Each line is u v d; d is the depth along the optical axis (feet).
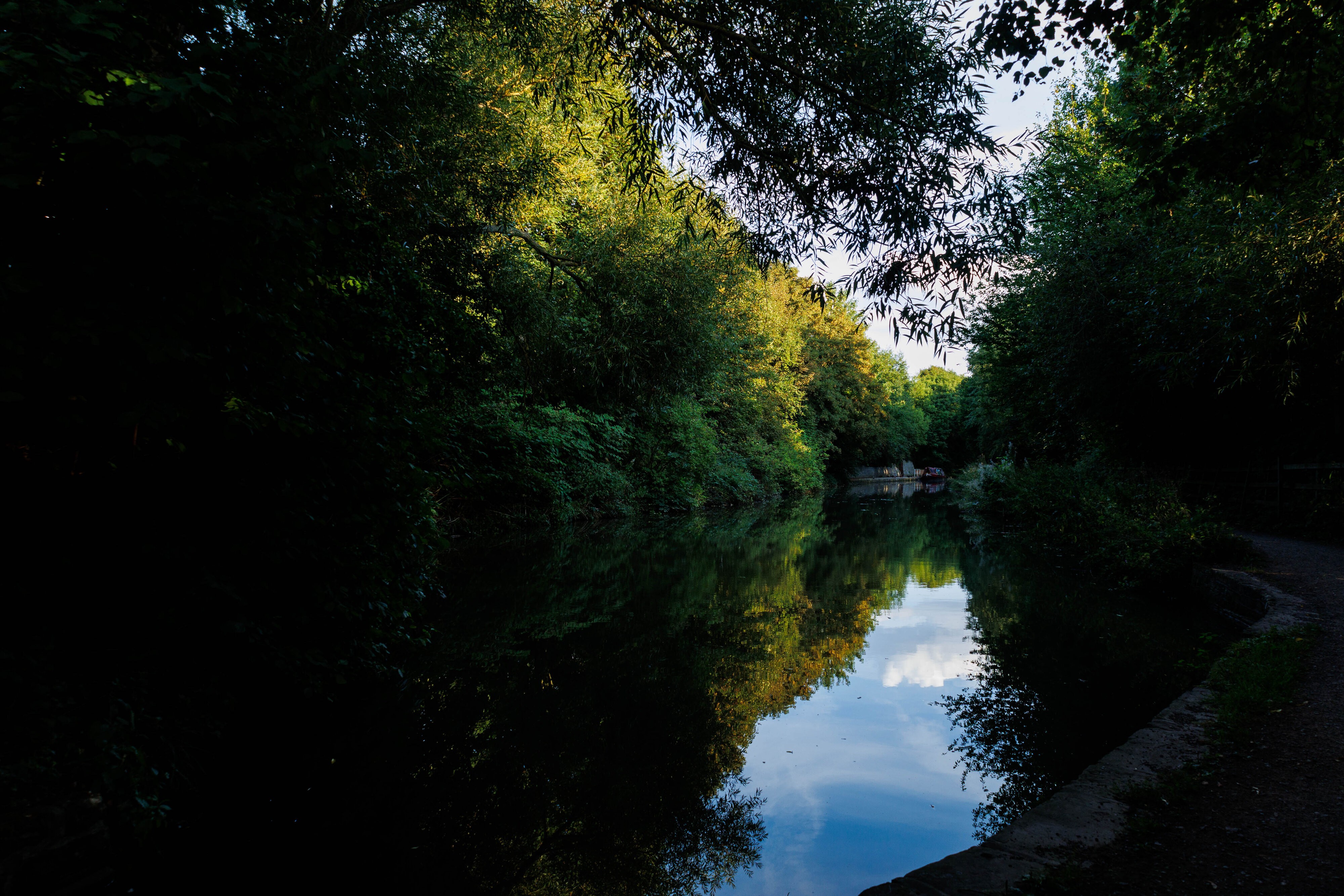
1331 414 36.50
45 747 9.49
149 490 11.85
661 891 9.96
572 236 34.47
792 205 19.02
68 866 8.94
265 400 12.52
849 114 16.87
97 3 8.81
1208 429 46.80
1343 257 25.23
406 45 24.17
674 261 34.14
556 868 10.52
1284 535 37.88
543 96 28.14
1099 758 13.96
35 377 9.18
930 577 36.73
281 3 12.89
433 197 25.46
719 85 18.01
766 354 98.37
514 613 27.35
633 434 73.46
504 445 51.49
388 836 11.28
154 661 12.00
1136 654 21.22
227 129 9.61
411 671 19.43
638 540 52.75
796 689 19.20
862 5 16.84
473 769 13.82
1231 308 31.53
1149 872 8.05
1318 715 12.82
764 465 108.37
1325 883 7.71
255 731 14.49
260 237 9.78
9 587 10.03
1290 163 17.08
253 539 13.10
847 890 9.98
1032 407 59.72
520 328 32.42
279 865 10.28
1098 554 35.65
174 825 11.06
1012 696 18.03
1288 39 15.53
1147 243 38.34
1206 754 11.30
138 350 9.57
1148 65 19.19
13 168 8.13
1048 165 42.37
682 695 18.62
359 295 17.12
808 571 39.40
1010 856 8.45
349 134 18.85
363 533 16.26
